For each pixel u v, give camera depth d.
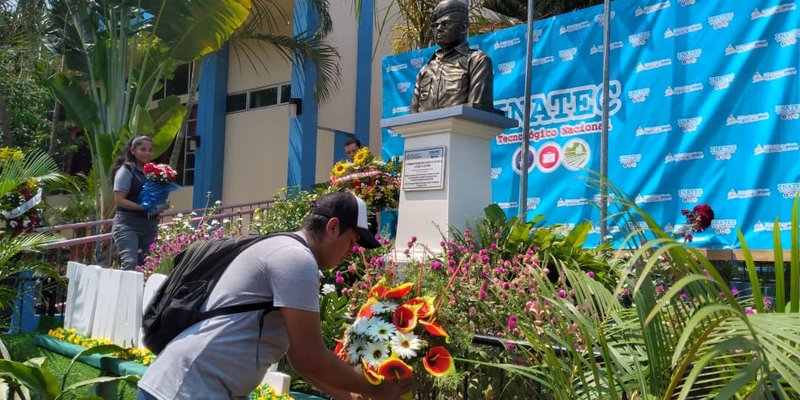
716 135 7.23
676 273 2.30
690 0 7.49
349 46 14.97
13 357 5.97
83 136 20.95
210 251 2.53
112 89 12.66
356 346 2.56
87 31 12.74
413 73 10.04
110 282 5.64
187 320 2.44
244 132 16.20
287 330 2.37
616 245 6.61
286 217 7.14
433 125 6.24
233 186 16.27
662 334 2.24
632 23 7.95
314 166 13.96
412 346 2.50
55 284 7.24
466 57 6.36
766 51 6.94
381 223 9.66
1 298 6.73
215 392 2.36
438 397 3.34
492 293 3.89
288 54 14.32
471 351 3.26
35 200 7.49
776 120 6.83
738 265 7.34
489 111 6.20
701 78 7.37
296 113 13.91
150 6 11.95
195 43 12.27
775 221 2.43
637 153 7.79
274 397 3.76
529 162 8.71
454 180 6.11
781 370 1.69
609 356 2.36
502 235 5.73
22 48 13.47
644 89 7.79
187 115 14.35
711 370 2.40
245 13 11.92
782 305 2.38
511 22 12.46
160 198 6.86
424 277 4.04
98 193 13.00
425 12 11.71
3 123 17.38
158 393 2.35
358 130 15.06
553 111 8.53
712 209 7.10
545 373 2.52
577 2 13.79
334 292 4.31
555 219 8.39
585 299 2.70
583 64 8.30
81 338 5.62
